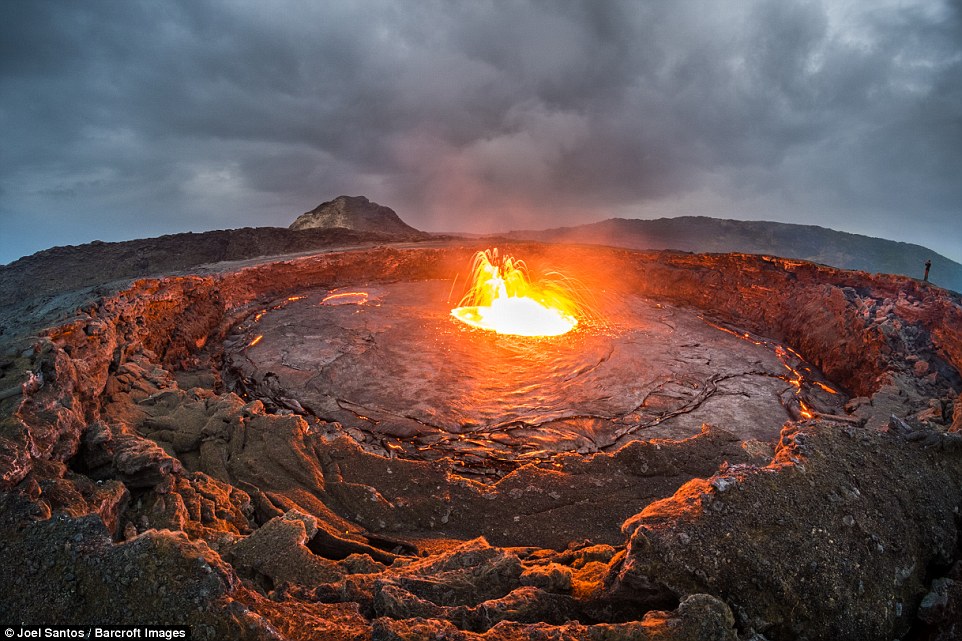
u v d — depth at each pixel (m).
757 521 6.45
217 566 6.07
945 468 8.05
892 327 20.39
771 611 5.83
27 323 15.72
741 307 29.17
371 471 11.91
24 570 6.01
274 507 10.66
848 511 6.82
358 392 18.17
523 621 6.14
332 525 10.33
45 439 8.81
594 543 10.03
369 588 7.14
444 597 6.95
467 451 14.77
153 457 9.68
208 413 13.77
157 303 20.42
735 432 16.45
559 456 13.12
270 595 7.04
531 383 19.25
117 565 5.97
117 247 35.19
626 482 11.92
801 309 25.86
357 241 41.31
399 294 30.44
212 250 36.91
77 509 7.75
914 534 7.02
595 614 6.38
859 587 6.20
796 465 7.28
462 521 10.70
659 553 6.09
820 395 20.12
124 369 15.22
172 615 5.54
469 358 21.17
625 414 17.22
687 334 25.62
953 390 17.53
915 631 6.41
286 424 12.99
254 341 22.62
